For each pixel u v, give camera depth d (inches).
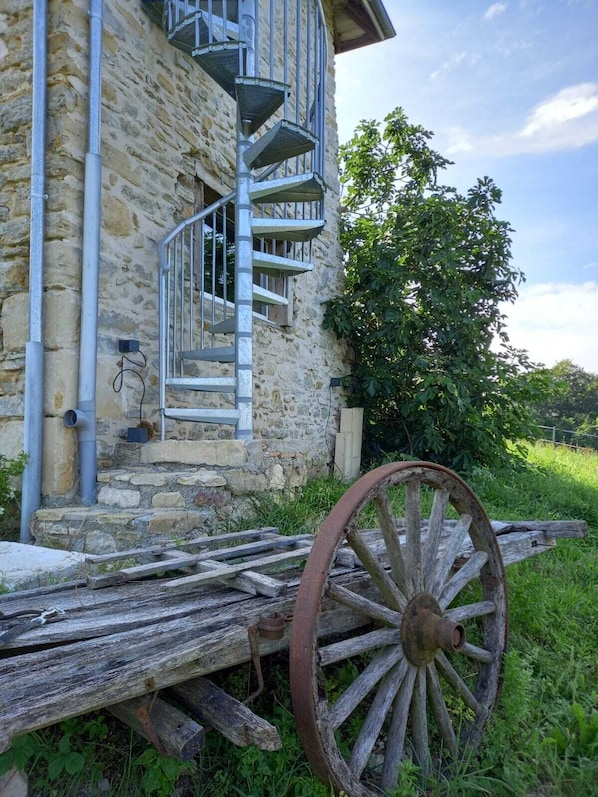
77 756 61.7
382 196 317.4
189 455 142.6
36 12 136.3
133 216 162.7
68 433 137.9
